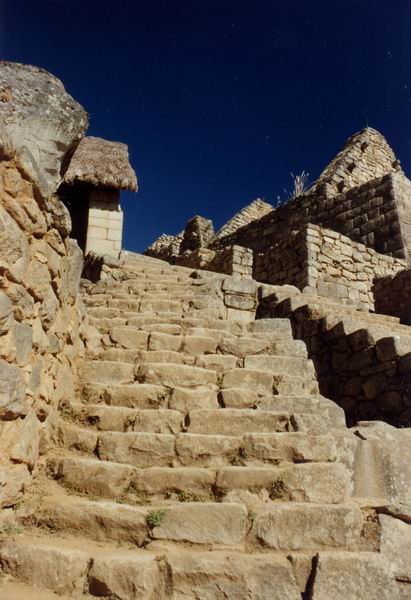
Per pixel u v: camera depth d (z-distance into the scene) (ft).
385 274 42.96
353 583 7.85
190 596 7.48
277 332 17.66
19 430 8.57
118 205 39.75
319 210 53.47
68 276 12.21
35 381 9.41
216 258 45.06
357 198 50.78
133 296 22.97
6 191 8.61
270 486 9.62
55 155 11.44
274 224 58.13
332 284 38.93
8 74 11.41
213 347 15.76
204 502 9.23
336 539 8.66
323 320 21.20
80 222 44.65
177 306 21.67
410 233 46.85
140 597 7.36
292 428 11.37
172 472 9.75
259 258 45.19
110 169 39.34
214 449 10.52
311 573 7.95
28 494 9.06
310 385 13.97
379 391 17.40
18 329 8.49
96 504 8.82
